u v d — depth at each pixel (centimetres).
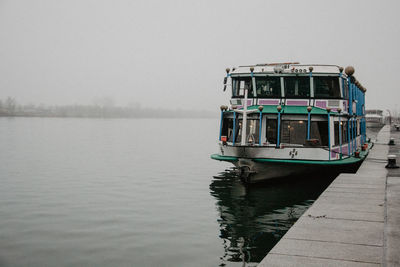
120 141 5925
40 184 2319
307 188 2047
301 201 1786
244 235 1320
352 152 2489
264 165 1922
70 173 2747
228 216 1570
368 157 2439
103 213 1642
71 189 2170
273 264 722
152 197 1958
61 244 1254
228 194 2009
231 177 2609
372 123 7738
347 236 870
